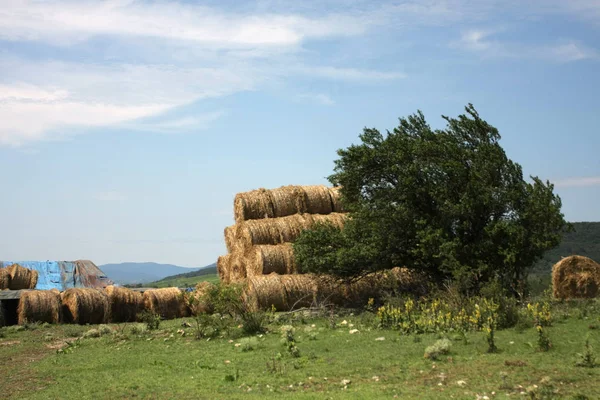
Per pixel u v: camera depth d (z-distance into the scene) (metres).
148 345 20.38
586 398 10.22
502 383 11.56
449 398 10.74
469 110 26.34
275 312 27.47
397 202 25.97
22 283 35.59
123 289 30.75
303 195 33.53
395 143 26.19
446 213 24.56
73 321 29.19
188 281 86.31
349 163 26.92
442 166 25.03
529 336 16.19
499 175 25.16
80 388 13.77
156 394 12.68
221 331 22.20
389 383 12.33
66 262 42.62
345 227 27.38
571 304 22.55
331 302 28.66
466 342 15.77
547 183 24.38
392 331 19.17
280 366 14.45
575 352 13.82
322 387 12.41
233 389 12.71
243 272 32.41
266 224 31.66
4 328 26.97
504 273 24.09
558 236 23.88
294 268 30.05
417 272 26.75
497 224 23.78
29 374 16.02
